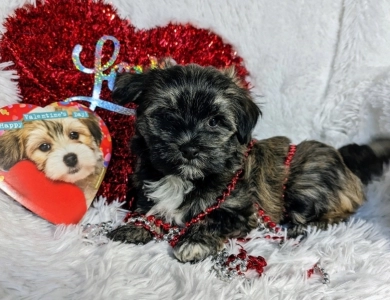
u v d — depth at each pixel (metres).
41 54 0.39
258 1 0.43
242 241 0.35
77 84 0.39
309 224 0.39
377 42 0.43
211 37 0.43
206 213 0.34
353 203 0.39
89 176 0.37
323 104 0.45
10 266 0.29
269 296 0.28
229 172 0.34
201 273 0.30
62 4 0.40
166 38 0.41
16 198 0.35
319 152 0.40
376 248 0.34
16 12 0.39
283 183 0.39
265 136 0.46
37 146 0.36
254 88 0.46
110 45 0.40
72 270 0.30
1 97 0.37
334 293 0.29
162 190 0.35
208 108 0.33
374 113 0.43
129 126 0.40
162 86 0.33
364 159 0.41
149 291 0.28
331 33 0.44
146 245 0.33
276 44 0.45
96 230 0.35
